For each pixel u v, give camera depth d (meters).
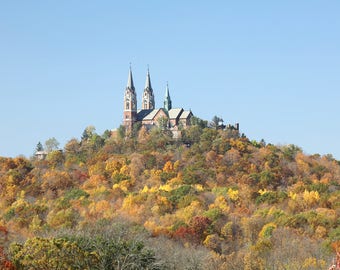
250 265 94.56
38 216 145.88
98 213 152.38
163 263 88.62
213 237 129.00
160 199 162.50
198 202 158.62
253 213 153.25
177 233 129.88
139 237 108.06
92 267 80.25
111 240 87.81
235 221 140.75
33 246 79.31
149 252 86.06
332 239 118.50
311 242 113.94
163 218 148.62
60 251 78.88
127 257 83.62
